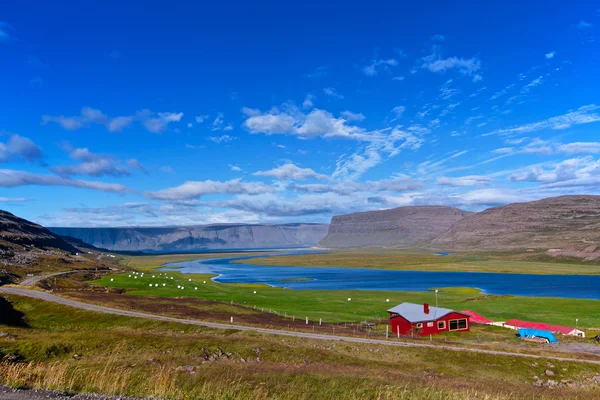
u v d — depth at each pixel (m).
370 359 49.88
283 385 27.62
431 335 74.75
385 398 25.47
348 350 53.59
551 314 96.44
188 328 62.59
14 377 21.53
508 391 32.44
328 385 28.75
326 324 82.62
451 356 53.22
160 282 153.38
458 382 36.78
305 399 24.77
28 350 38.47
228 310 90.06
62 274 152.25
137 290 129.25
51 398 18.20
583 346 66.31
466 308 105.00
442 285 169.38
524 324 80.94
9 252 179.25
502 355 54.62
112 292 117.88
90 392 19.98
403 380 33.59
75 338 44.91
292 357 46.41
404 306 84.25
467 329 79.00
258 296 126.00
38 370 23.50
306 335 61.66
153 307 85.88
